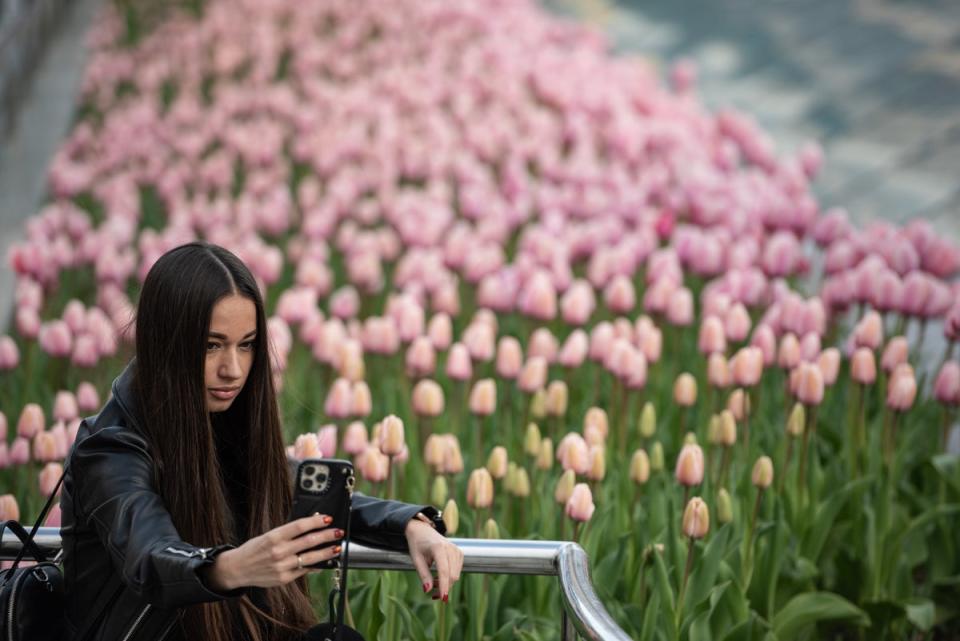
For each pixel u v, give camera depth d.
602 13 28.30
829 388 8.25
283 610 4.16
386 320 8.15
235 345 3.87
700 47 25.05
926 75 21.27
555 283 9.73
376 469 5.98
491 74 18.39
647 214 11.35
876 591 6.91
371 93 17.61
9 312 10.74
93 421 3.92
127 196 12.14
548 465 6.51
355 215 12.67
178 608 3.74
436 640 5.62
